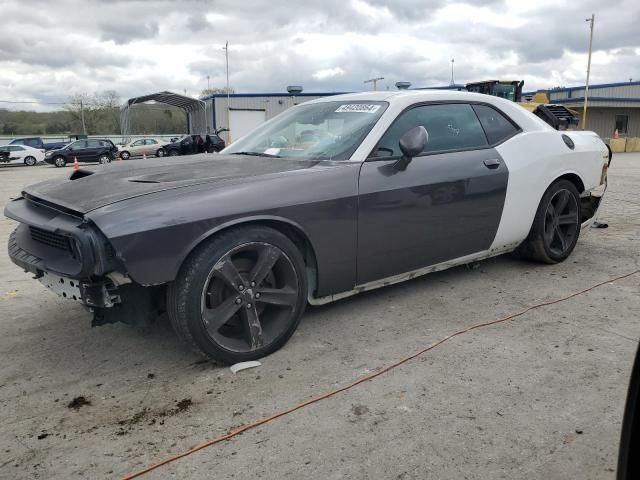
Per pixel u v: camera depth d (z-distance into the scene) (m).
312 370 2.82
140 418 2.41
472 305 3.72
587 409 2.42
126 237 2.43
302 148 3.52
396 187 3.31
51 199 2.85
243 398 2.55
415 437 2.23
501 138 4.06
